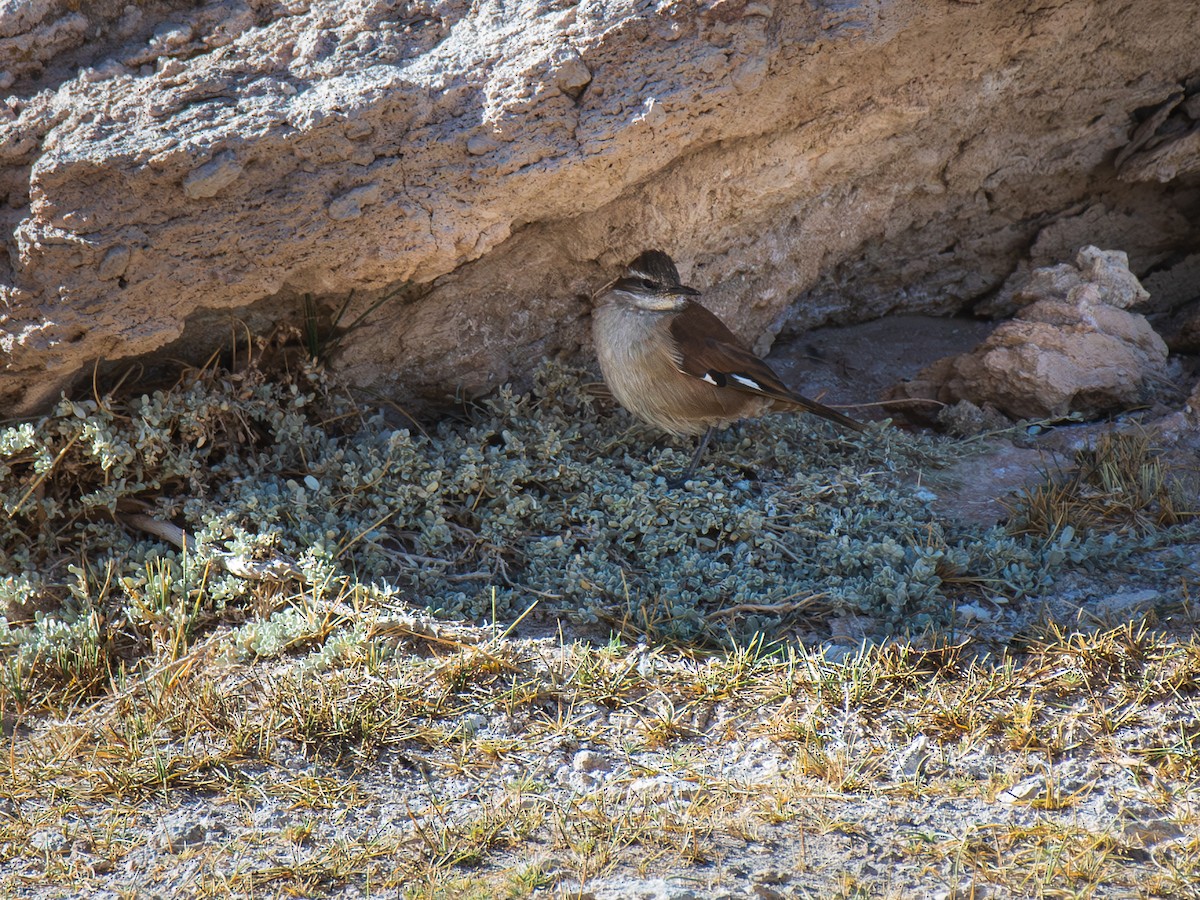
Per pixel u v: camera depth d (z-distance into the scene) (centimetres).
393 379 1246
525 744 829
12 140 945
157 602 961
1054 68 1267
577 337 1293
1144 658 891
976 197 1408
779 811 748
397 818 755
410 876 693
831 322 1551
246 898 677
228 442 1126
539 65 1005
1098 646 895
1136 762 795
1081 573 1038
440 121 1017
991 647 932
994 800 766
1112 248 1499
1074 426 1320
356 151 999
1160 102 1352
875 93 1174
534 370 1295
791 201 1278
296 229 1007
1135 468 1177
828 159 1229
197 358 1155
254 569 970
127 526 1071
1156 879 679
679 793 773
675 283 1145
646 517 1084
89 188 941
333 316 1173
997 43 1184
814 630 975
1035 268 1477
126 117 957
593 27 1007
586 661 903
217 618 974
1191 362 1423
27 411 1053
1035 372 1308
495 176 1034
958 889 673
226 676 897
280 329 1161
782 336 1524
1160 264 1538
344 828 746
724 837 726
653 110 1029
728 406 1191
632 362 1172
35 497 1037
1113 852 708
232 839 735
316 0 1022
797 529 1095
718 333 1181
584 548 1079
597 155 1044
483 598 999
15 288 961
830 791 773
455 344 1235
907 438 1267
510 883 674
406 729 842
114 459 1022
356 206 1005
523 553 1069
